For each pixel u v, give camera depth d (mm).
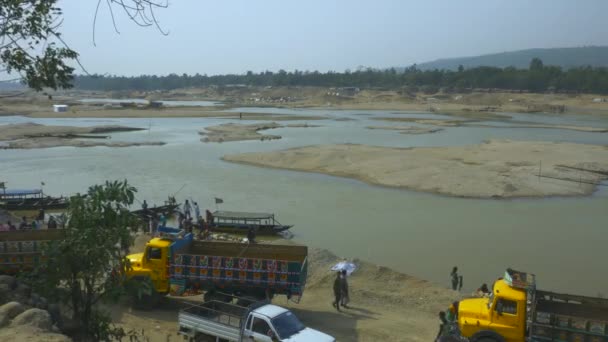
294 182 56500
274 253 23172
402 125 123500
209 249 23734
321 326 20266
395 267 31438
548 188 52750
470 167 61156
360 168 62188
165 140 92938
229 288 21359
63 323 13781
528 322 16406
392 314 22266
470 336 16984
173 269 21266
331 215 43438
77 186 53562
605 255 33844
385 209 45500
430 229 39531
